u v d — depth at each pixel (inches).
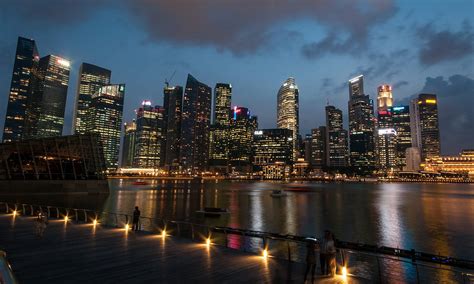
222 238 1679.4
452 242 1803.6
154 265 679.1
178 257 748.6
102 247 852.6
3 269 196.2
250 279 589.3
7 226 1211.2
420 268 1101.7
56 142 4367.6
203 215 2938.0
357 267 1085.8
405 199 5467.5
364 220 2704.2
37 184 4040.4
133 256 756.0
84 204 3511.3
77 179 4525.1
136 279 586.2
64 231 1099.9
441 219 2800.2
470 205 4247.0
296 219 2738.7
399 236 1985.7
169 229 2068.2
